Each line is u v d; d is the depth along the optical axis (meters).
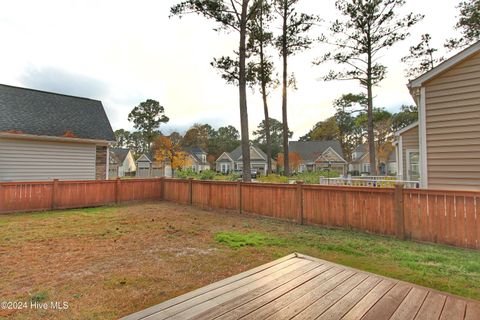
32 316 2.39
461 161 5.63
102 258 4.09
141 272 3.51
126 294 2.86
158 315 2.02
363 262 3.83
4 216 7.64
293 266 3.14
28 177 9.76
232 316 2.00
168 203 10.56
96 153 11.65
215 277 3.33
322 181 11.16
